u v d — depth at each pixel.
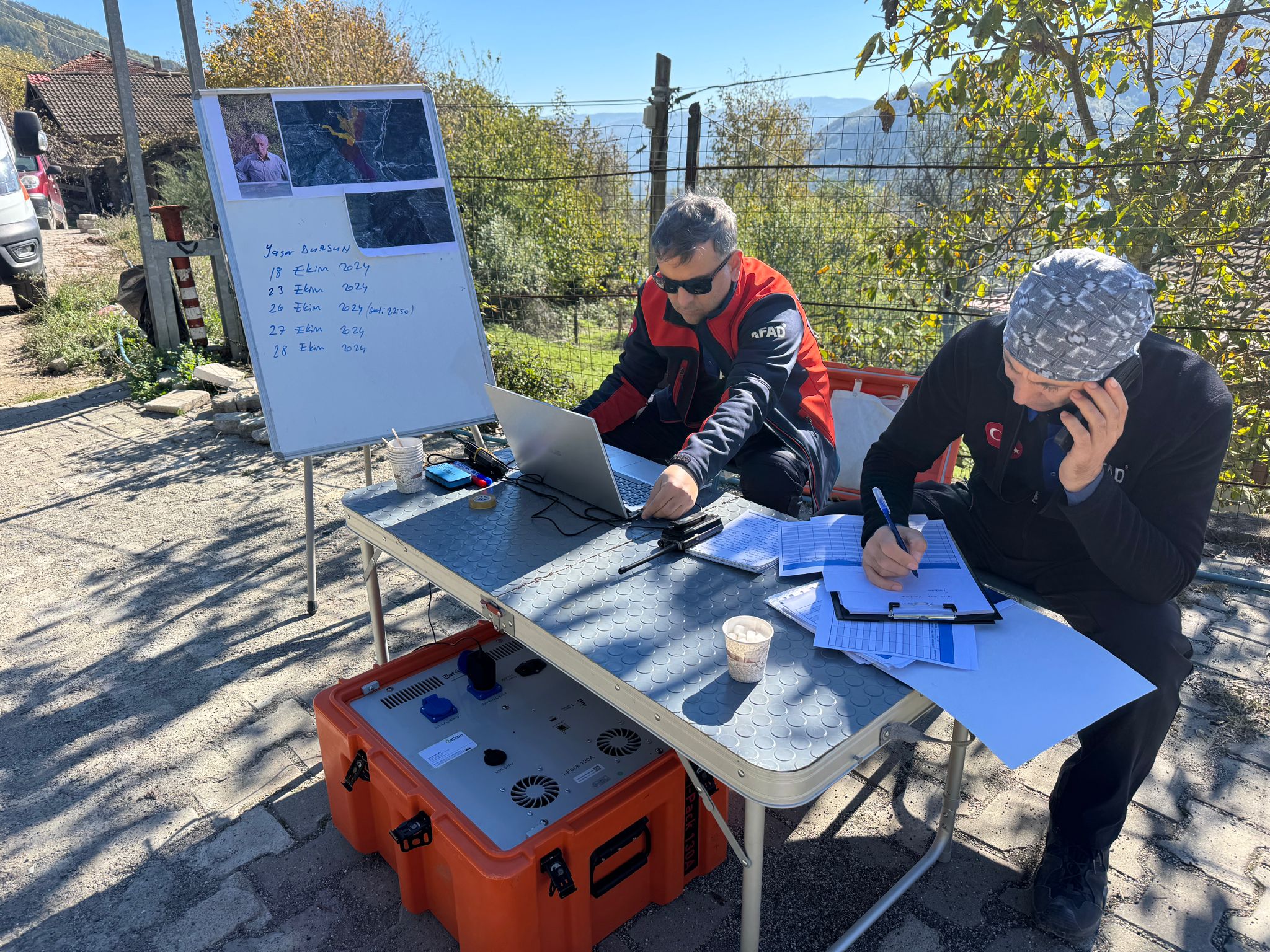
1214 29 3.35
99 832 2.04
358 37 11.85
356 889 1.86
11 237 8.07
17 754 2.34
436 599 3.14
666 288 2.45
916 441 2.05
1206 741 2.29
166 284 6.18
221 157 2.55
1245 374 3.38
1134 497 1.69
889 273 4.44
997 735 1.24
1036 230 3.81
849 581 1.65
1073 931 1.65
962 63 3.63
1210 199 3.29
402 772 1.69
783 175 6.14
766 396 2.27
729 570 1.78
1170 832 1.97
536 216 9.53
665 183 4.53
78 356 6.73
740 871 1.91
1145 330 1.38
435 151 2.87
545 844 1.48
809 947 1.70
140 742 2.37
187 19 4.92
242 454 4.78
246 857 1.96
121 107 5.70
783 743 1.22
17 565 3.49
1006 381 1.81
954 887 1.84
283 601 3.15
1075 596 1.84
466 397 2.94
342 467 4.54
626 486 2.27
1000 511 1.98
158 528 3.83
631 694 1.38
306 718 2.46
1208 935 1.70
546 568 1.78
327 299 2.71
